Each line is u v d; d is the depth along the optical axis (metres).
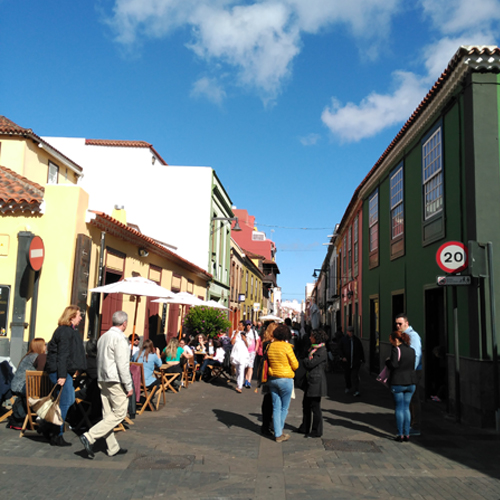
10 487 4.70
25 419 6.80
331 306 33.34
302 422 7.91
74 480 4.97
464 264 8.31
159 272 16.17
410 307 12.12
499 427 7.73
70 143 23.56
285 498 4.68
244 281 38.94
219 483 5.04
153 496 4.62
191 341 15.53
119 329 6.04
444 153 9.88
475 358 8.12
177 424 7.86
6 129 13.72
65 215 9.48
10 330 9.11
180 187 24.22
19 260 9.18
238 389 12.04
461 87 9.09
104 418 5.88
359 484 5.14
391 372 7.13
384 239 15.16
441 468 5.74
